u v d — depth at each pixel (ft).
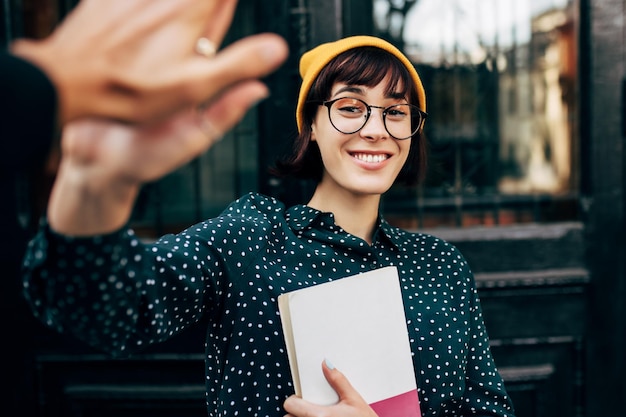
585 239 7.30
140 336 2.62
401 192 7.43
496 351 7.33
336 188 3.89
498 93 7.39
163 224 7.29
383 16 7.17
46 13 6.84
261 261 3.51
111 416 7.14
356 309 3.25
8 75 1.16
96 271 2.08
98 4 1.32
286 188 6.97
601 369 7.36
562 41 7.34
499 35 7.32
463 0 7.27
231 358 3.40
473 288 4.18
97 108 1.28
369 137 3.65
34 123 1.18
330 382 3.11
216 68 1.31
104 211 1.73
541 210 7.50
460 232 7.30
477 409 4.01
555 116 7.43
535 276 7.23
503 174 7.48
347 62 3.72
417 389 3.68
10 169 1.18
